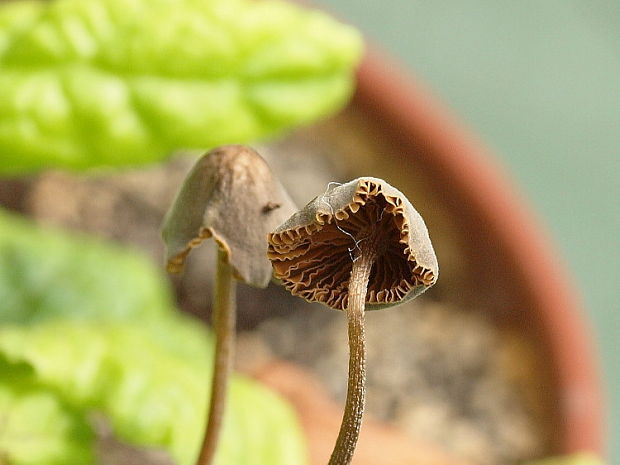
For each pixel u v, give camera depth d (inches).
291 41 9.7
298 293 7.1
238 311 12.6
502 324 12.8
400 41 16.3
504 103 16.3
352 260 6.9
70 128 9.5
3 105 9.4
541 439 12.0
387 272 7.1
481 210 12.7
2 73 9.4
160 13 9.5
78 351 9.5
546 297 12.3
